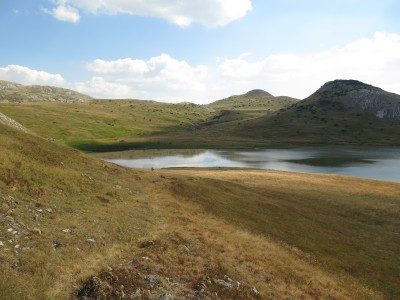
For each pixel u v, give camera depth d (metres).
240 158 161.62
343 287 28.73
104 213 27.09
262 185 69.19
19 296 13.85
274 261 28.58
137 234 25.12
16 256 16.64
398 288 32.03
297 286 24.91
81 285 16.36
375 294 29.53
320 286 26.59
